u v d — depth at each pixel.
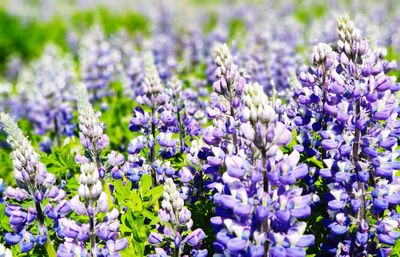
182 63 2.47
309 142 1.21
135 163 1.30
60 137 1.75
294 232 1.06
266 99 1.05
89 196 1.11
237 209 1.04
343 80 1.16
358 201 1.11
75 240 1.14
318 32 2.29
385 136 1.13
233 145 1.18
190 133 1.35
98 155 1.23
